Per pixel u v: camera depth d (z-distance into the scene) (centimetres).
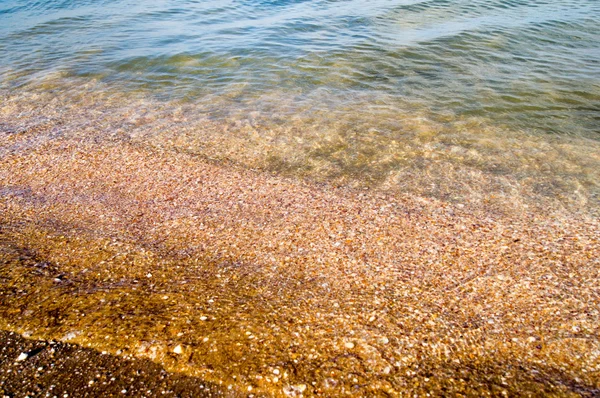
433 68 288
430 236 141
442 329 105
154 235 141
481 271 124
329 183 173
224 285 119
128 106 245
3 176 176
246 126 219
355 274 123
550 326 105
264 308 111
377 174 179
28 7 503
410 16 411
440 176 177
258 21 422
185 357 99
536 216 152
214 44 350
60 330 105
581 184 170
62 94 262
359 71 287
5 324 107
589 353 98
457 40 335
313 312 110
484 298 114
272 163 188
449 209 156
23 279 120
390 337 103
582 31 351
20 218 149
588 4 438
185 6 500
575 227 145
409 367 96
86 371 96
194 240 138
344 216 151
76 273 123
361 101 244
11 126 221
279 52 326
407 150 196
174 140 206
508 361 98
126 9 487
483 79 269
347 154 194
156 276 122
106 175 177
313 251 133
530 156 190
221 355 99
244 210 155
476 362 98
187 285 119
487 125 217
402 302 113
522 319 107
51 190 167
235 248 135
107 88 271
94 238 138
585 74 272
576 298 113
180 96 258
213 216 151
